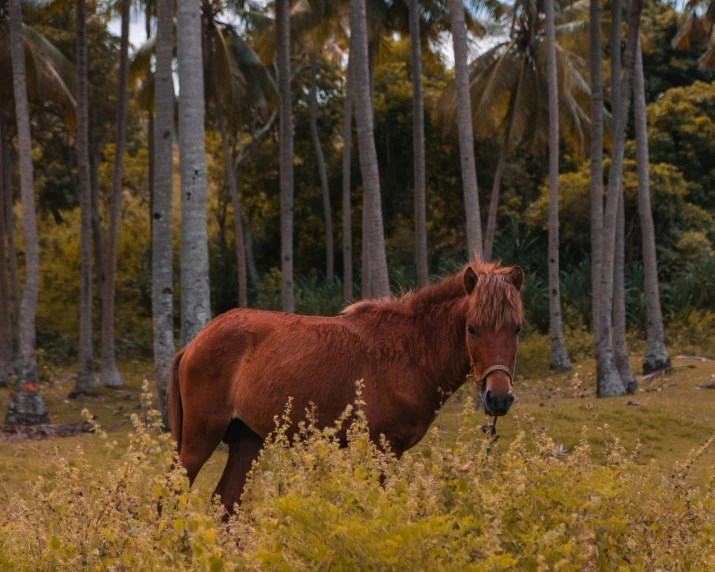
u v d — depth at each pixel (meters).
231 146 33.22
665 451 9.64
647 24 31.20
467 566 3.07
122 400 17.91
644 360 18.56
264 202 33.88
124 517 3.98
